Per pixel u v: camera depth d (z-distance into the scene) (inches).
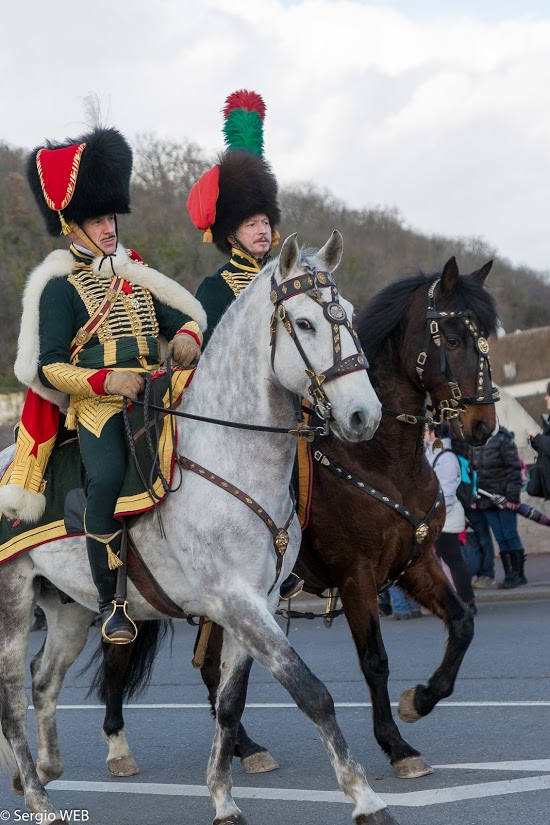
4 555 239.8
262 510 207.6
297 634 503.2
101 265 235.5
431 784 241.8
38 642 515.5
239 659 218.7
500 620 495.8
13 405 1041.5
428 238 2158.0
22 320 230.4
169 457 215.0
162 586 220.2
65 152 239.8
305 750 289.7
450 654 264.8
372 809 182.7
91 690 294.4
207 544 207.3
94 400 227.0
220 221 297.4
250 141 320.2
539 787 227.6
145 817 235.5
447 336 265.0
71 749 311.1
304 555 272.1
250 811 233.6
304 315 198.7
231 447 210.8
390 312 271.1
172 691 390.3
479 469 581.3
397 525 263.1
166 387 224.4
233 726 218.8
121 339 230.8
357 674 392.2
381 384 269.3
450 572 484.1
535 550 741.9
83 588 231.3
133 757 293.1
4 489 232.7
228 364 216.7
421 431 268.4
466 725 297.0
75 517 228.8
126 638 216.7
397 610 524.1
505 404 1230.9
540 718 295.7
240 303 218.7
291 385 202.2
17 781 257.1
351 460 263.6
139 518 220.5
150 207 1497.3
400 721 309.9
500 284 2409.0
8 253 1269.7
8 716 238.1
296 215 1975.9
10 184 1366.9
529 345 1897.1
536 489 571.2
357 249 1910.7
